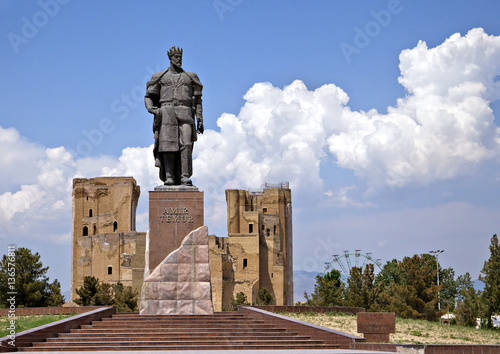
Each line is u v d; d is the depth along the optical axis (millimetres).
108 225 169250
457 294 117438
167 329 32094
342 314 47531
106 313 35656
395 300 67625
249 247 161125
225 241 161250
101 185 172875
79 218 171750
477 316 60312
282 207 173750
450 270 121188
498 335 40719
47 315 47938
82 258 161000
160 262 35594
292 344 31203
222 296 154375
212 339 31312
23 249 81312
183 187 36469
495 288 57188
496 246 58812
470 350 30094
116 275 154625
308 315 46031
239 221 168500
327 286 78062
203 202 36219
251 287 159125
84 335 31234
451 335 39531
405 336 38344
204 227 35906
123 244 156000
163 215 36000
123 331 31922
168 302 34906
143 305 34875
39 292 79000
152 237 35781
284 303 170125
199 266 35406
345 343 31703
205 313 34875
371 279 75438
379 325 32938
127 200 168000
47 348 29656
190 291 35094
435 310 68688
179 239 35812
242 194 170000
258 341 31141
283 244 172125
